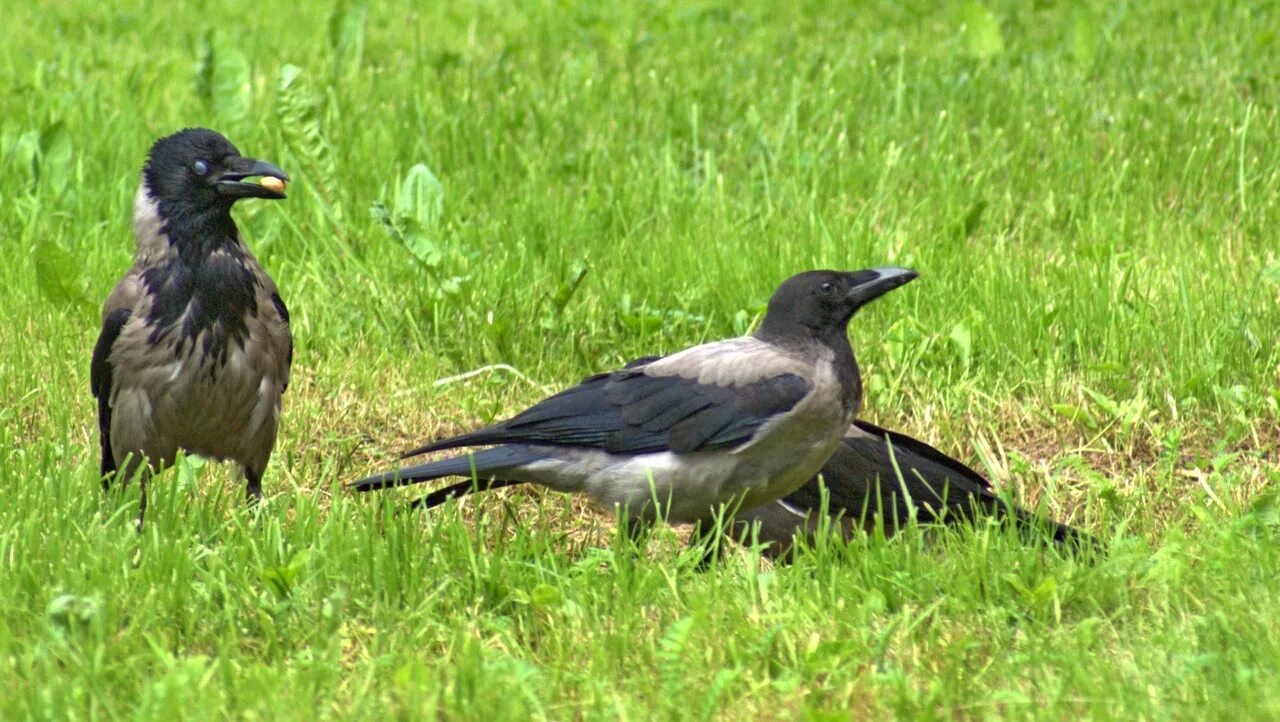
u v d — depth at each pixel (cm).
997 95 1706
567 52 2016
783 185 1456
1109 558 756
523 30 2164
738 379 817
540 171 1509
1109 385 1082
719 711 626
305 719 593
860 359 1134
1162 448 996
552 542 836
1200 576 729
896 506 892
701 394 819
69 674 631
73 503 809
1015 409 1062
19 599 704
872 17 2211
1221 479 860
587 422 835
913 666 668
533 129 1619
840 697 629
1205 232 1344
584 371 1144
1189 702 608
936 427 1045
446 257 1237
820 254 1278
